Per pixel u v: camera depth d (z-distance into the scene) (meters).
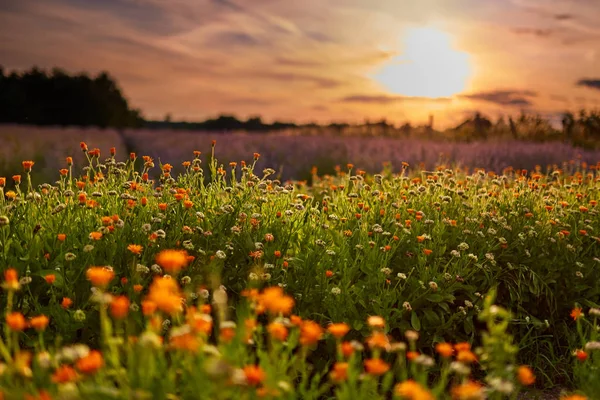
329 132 21.17
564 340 4.46
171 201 4.25
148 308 2.19
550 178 7.32
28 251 3.48
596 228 5.19
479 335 4.21
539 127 21.05
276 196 4.71
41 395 1.91
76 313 2.72
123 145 15.19
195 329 2.11
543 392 3.84
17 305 3.23
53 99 29.77
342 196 5.19
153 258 3.59
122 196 3.90
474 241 4.55
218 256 3.51
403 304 3.69
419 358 2.28
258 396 1.98
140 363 2.10
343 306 3.69
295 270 3.90
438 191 5.43
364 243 4.16
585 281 4.72
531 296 4.55
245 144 14.93
